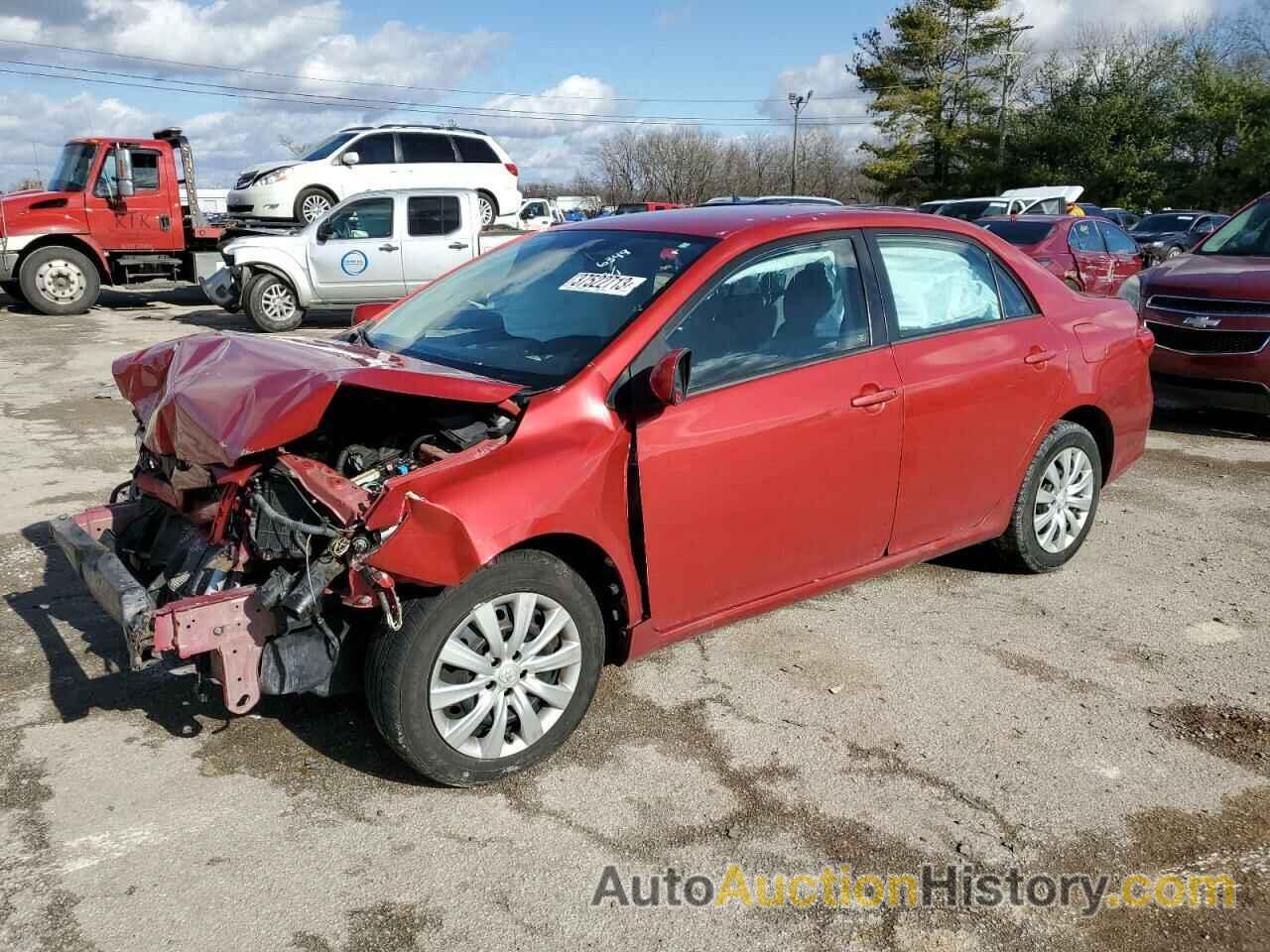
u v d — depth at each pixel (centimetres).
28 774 325
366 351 371
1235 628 448
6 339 1330
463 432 320
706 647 422
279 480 315
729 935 263
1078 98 4716
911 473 412
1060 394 468
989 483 452
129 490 398
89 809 308
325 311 1822
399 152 1883
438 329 404
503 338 375
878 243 412
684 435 342
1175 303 792
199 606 293
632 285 369
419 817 307
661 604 352
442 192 1485
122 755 337
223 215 2091
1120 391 502
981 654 418
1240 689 394
